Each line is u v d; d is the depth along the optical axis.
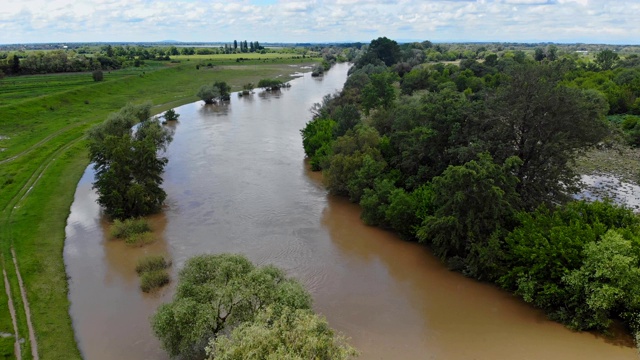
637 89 93.44
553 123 39.59
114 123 65.94
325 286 34.53
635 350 26.20
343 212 48.69
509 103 41.91
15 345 27.47
